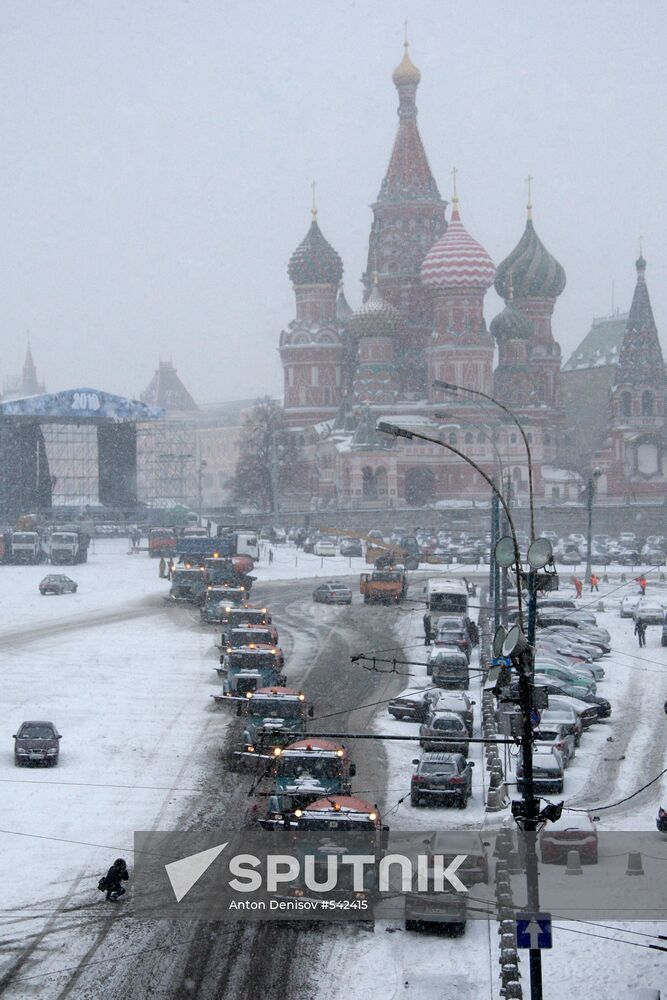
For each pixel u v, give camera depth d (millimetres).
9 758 62062
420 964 38719
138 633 101812
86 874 45812
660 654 97125
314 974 37938
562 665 78312
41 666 86000
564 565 177875
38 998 36125
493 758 58938
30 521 181000
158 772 59312
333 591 123562
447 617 95562
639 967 38625
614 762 62531
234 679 73562
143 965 38375
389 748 64312
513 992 35375
